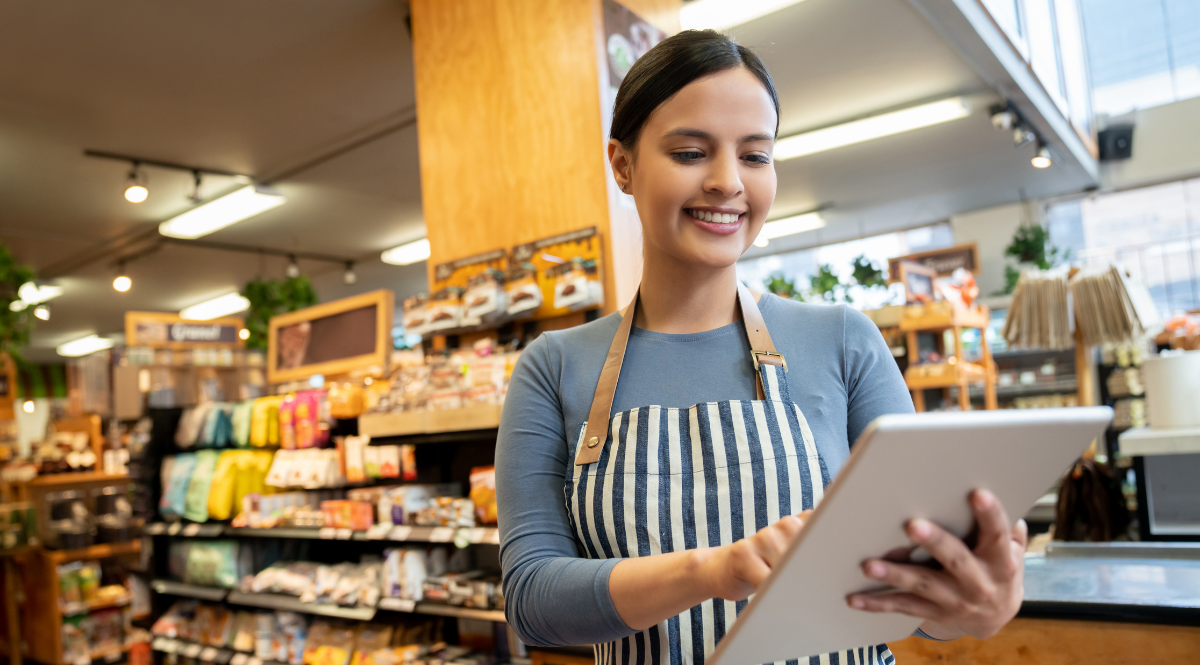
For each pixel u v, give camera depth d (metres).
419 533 3.00
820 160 7.93
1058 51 7.88
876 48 5.62
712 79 0.95
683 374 1.04
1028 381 6.26
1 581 6.23
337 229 9.16
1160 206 9.34
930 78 6.20
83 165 6.67
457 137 3.57
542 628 0.90
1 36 4.58
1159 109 8.97
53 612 5.61
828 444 1.00
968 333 6.61
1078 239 9.78
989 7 5.56
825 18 5.14
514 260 3.14
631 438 1.00
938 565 0.69
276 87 5.44
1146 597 1.54
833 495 0.54
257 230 8.98
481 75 3.49
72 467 6.21
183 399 5.11
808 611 0.67
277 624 3.82
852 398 1.05
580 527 1.00
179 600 4.67
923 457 0.56
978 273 8.88
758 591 0.62
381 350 3.81
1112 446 4.37
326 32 4.73
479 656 3.02
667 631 0.94
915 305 4.73
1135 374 4.33
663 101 0.96
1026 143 7.73
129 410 4.94
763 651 0.71
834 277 7.20
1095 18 9.39
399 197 8.10
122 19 4.48
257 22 4.59
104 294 11.75
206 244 9.38
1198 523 2.80
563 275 2.93
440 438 2.86
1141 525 2.89
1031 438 0.61
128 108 5.65
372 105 5.82
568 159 3.15
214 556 4.15
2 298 6.82
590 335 1.12
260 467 4.18
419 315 3.29
